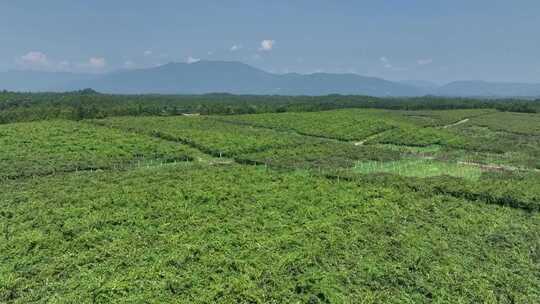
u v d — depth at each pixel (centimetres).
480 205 2934
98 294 1623
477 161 4928
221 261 1895
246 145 5266
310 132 7031
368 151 5278
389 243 2156
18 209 2561
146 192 2917
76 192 2967
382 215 2575
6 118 7694
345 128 7244
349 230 2320
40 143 4878
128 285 1678
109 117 8325
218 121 8088
